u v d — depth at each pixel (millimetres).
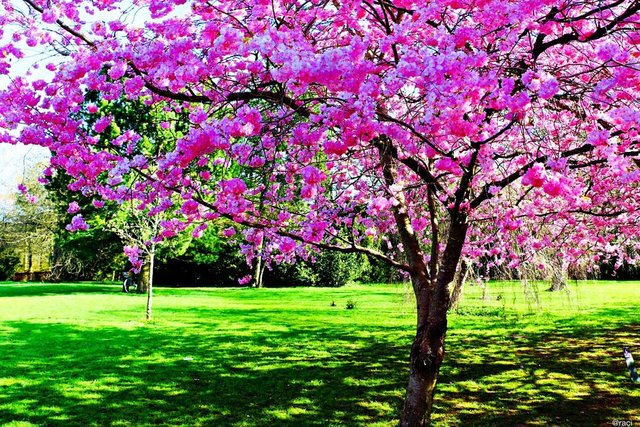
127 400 6117
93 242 21422
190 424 5340
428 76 2783
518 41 3371
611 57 2854
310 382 6934
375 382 6918
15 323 11992
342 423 5363
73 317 13148
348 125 2949
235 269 28750
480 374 7301
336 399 6180
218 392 6469
